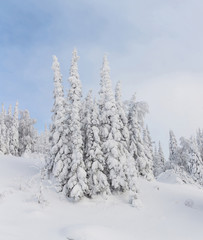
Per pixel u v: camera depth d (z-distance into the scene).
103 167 28.39
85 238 15.54
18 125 66.50
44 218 19.61
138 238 17.30
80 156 26.69
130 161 27.92
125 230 18.95
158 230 19.56
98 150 28.19
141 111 39.41
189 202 27.34
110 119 31.03
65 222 19.52
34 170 36.12
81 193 25.08
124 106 38.59
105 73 32.94
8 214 18.95
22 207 21.05
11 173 32.84
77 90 30.94
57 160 27.84
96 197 27.11
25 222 17.95
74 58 32.34
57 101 30.77
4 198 22.09
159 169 63.44
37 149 74.88
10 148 61.81
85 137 30.73
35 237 14.89
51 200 24.55
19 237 14.15
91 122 30.23
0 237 13.25
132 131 38.31
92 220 20.97
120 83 37.19
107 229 17.83
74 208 23.81
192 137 53.06
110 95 31.91
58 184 26.80
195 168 50.09
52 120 31.36
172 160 58.19
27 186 27.03
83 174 25.98
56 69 32.31
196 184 45.47
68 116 30.30
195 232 19.42
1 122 62.66
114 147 29.17
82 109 33.44
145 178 37.03
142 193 30.44
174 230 19.73
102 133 30.20
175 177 45.19
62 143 28.69
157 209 25.44
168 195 30.59
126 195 28.78
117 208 24.80
